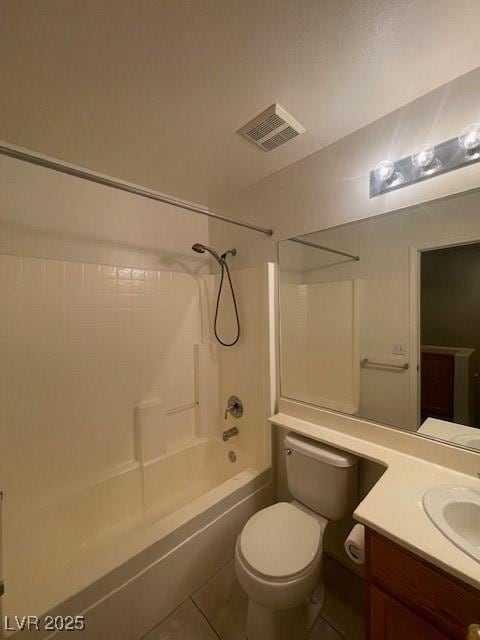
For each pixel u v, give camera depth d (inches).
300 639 46.1
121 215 73.7
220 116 50.5
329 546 61.9
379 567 33.6
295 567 42.2
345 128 54.4
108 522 67.2
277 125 53.1
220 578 57.1
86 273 67.0
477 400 42.1
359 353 55.4
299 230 65.5
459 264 43.4
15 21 32.9
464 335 43.1
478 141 40.6
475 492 36.9
